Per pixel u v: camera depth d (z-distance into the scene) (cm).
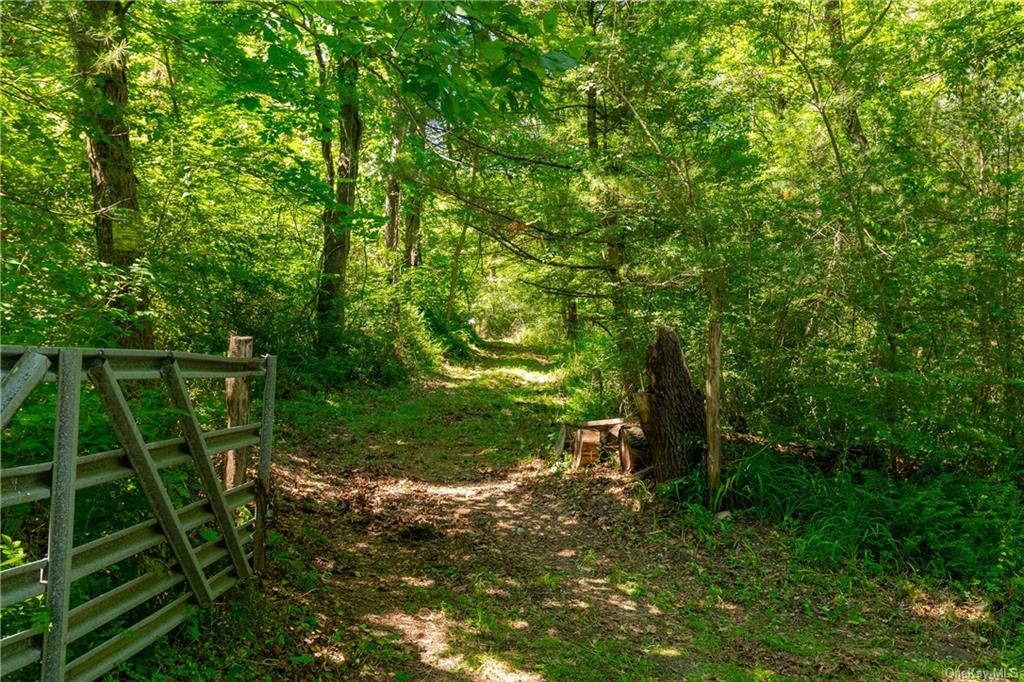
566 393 1409
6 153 498
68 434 254
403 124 788
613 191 777
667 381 729
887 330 677
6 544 277
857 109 737
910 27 881
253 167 753
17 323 402
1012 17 725
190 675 332
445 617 473
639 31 789
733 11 780
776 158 828
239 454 465
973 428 639
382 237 1859
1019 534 564
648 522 662
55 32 448
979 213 659
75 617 267
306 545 548
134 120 614
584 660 432
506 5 262
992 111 666
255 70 595
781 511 657
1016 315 663
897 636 490
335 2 394
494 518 696
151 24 586
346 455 889
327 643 408
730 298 724
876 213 686
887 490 648
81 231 586
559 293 958
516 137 850
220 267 859
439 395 1370
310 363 1168
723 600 531
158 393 399
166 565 343
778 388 749
